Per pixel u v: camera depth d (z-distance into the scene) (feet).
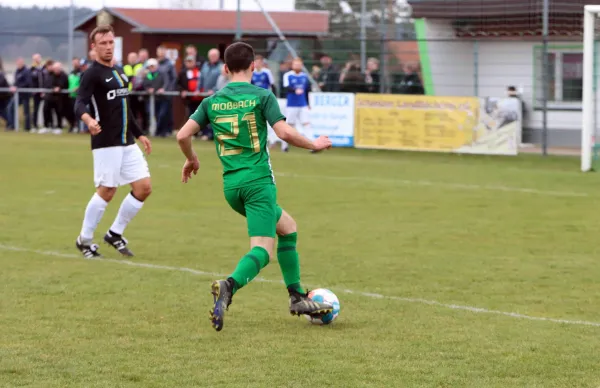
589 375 23.24
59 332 27.32
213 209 55.98
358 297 32.73
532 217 53.06
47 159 85.46
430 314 30.14
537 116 102.99
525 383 22.50
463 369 23.67
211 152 94.53
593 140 84.28
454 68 105.70
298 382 22.44
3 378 22.67
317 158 91.20
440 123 97.14
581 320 29.43
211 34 139.23
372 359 24.57
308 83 98.63
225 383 22.34
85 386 22.08
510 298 32.73
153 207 56.80
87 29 146.20
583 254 41.65
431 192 64.85
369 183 70.13
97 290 33.53
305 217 53.01
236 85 27.81
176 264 39.04
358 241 45.01
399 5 108.58
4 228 48.26
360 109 101.30
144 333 27.30
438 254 41.50
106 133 39.75
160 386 22.11
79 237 40.57
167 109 114.42
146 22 137.90
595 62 85.25
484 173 78.07
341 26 116.78
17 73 125.08
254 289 34.04
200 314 29.86
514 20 101.65
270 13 132.16
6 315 29.43
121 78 40.14
